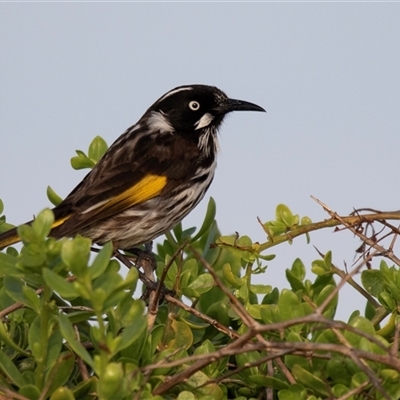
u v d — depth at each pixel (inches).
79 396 335.6
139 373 310.8
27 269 320.5
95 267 293.1
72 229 552.7
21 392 320.5
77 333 341.4
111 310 329.4
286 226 435.8
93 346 362.6
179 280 409.7
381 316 397.7
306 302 371.6
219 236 474.6
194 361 352.8
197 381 344.8
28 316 378.9
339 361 334.0
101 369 287.1
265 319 362.0
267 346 288.2
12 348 374.9
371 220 430.6
